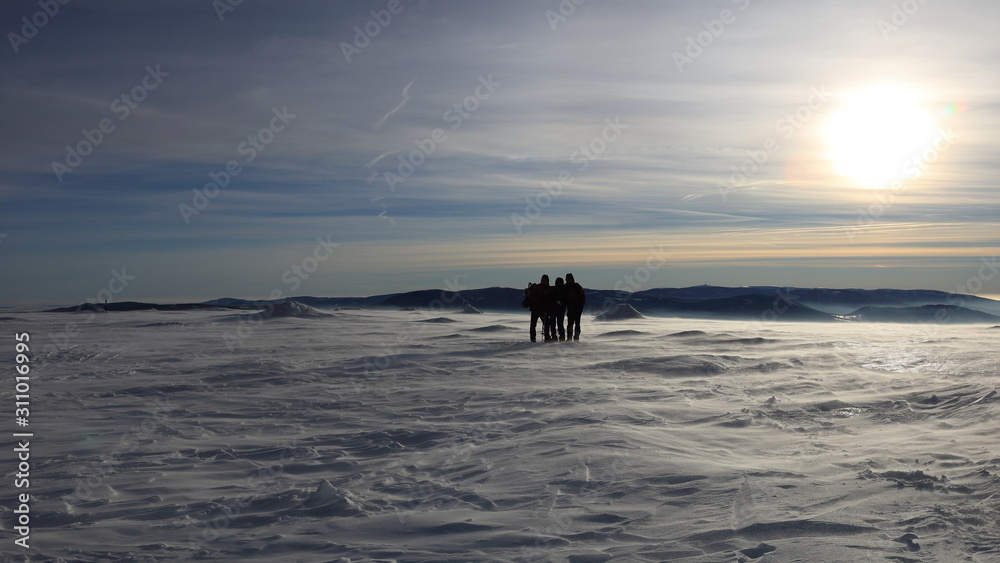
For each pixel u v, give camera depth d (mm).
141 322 35750
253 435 7727
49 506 5094
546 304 19203
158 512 4918
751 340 19016
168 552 4102
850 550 3590
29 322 36062
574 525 4289
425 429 7660
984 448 5844
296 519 4672
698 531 4027
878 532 3863
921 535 3789
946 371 11562
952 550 3551
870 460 5566
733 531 3990
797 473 5211
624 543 3930
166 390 11188
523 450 6312
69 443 7328
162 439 7512
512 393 10133
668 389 10094
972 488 4617
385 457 6496
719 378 11430
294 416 8875
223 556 4016
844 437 6691
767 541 3799
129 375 13242
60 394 10805
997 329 27797
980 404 7883
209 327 31188
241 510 4945
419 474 5785
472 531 4266
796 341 18969
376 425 8117
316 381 12164
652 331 24109
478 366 13828
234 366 14234
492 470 5723
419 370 13352
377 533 4297
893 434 6750
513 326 27969
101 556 4051
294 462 6398
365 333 25750
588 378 11836
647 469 5430
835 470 5297
